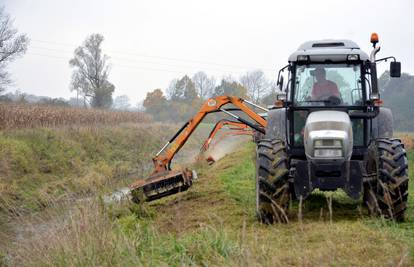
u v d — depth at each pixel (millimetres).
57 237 6520
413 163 14805
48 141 21438
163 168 11523
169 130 41375
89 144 24156
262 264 5426
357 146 8688
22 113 25297
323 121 7863
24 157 17766
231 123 15289
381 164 7770
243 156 19906
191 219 9000
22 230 8391
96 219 6906
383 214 7820
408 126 64625
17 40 44469
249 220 8430
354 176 7969
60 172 18516
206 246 6156
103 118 35125
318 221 7855
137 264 5828
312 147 7824
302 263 5391
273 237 6945
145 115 45688
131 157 25141
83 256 6043
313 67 8836
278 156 8031
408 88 71875
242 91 72312
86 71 71750
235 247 5965
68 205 8312
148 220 9492
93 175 17203
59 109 31188
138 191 10453
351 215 8430
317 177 8039
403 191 7664
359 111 8602
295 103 8820
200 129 48250
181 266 5652
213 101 11344
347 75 8734
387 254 5758
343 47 9164
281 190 7816
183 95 80125
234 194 11242
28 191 14984
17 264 6816
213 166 18594
